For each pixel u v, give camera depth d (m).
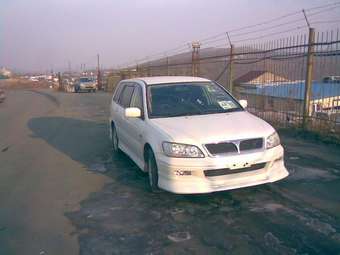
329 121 8.01
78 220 4.62
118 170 6.82
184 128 4.99
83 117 15.62
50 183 6.25
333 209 4.53
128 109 5.83
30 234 4.28
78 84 40.47
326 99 8.01
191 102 6.01
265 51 9.52
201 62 14.15
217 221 4.33
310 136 8.38
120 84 8.32
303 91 8.67
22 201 5.41
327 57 7.88
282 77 9.32
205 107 5.92
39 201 5.39
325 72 7.98
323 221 4.20
